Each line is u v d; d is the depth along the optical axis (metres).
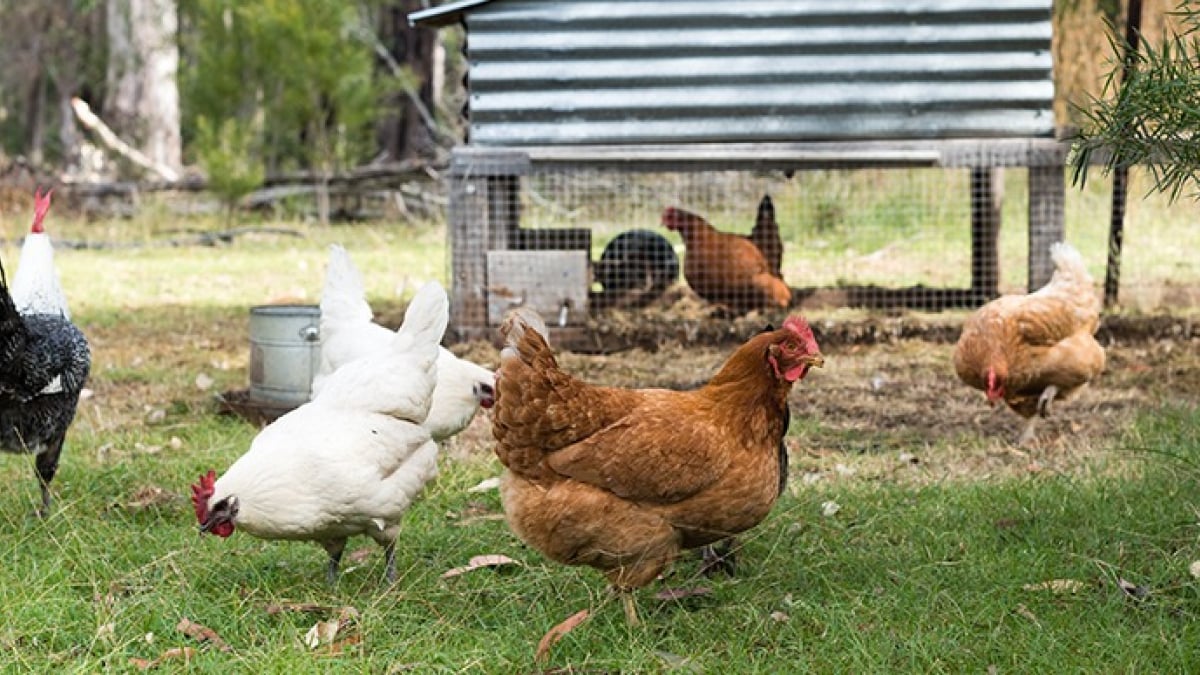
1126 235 15.62
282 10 20.59
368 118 21.64
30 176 23.14
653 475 4.87
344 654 4.69
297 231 20.42
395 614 5.09
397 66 26.08
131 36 27.47
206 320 13.12
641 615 5.22
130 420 8.84
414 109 26.03
